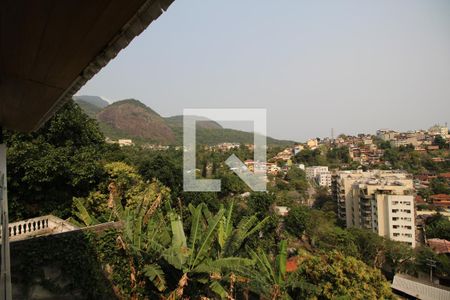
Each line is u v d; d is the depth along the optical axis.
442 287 22.94
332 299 11.28
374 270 13.16
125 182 15.55
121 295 8.65
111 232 8.81
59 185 13.00
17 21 1.43
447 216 40.06
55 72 2.11
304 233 33.19
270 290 11.30
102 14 1.30
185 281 8.18
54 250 7.76
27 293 7.25
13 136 12.59
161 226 10.44
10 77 2.39
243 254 14.34
